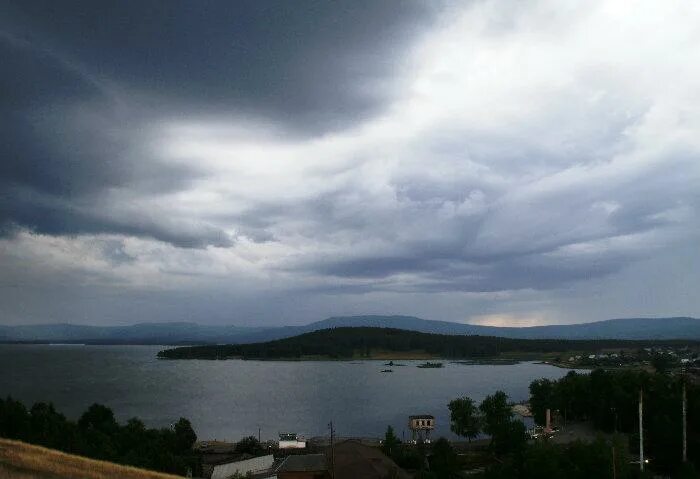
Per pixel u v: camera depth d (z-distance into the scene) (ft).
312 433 612.29
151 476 187.21
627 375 484.74
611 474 280.51
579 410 515.50
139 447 356.38
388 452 409.49
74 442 336.08
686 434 345.10
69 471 171.22
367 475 292.81
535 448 293.23
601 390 488.85
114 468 191.72
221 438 583.99
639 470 296.71
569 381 542.98
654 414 388.16
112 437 372.17
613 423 469.98
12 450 195.00
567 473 281.13
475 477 336.29
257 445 480.64
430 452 430.20
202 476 379.55
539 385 571.69
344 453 330.34
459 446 469.57
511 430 405.59
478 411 539.29
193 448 488.02
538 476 278.67
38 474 159.43
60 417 381.40
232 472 392.06
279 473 304.91
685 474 290.76
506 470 299.99
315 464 308.60
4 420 340.39
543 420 546.26
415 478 304.71
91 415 430.61
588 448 292.81
